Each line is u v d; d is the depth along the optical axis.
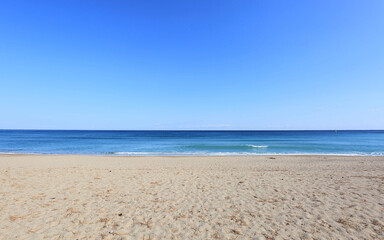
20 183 8.20
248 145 33.78
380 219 4.96
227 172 10.98
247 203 6.14
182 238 4.16
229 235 4.27
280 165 13.82
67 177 9.41
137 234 4.30
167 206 5.90
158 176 9.84
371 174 10.34
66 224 4.70
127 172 10.83
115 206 5.86
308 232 4.37
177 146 33.47
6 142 43.12
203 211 5.54
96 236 4.20
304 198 6.56
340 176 9.86
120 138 62.50
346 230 4.44
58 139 55.44
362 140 47.47
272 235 4.26
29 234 4.23
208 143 40.34
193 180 9.06
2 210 5.42
